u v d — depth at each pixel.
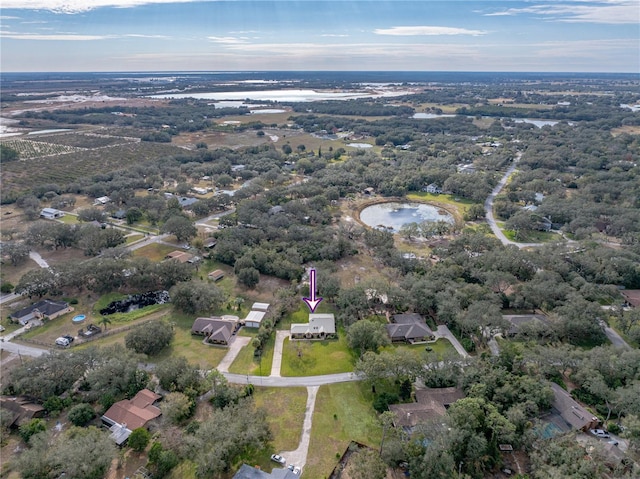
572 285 136.00
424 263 151.50
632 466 74.06
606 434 83.62
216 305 129.50
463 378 92.56
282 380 100.00
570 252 159.00
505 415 83.81
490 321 109.06
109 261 138.25
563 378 99.94
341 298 126.12
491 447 79.44
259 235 171.50
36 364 94.00
